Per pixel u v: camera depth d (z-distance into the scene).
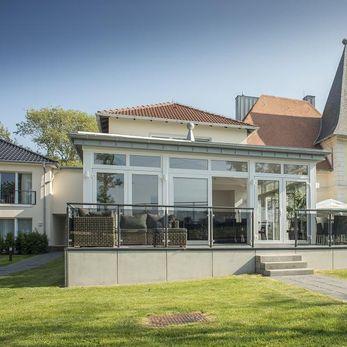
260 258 11.67
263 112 26.64
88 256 10.43
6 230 24.53
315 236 13.80
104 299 8.31
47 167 24.91
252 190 14.66
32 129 48.56
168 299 8.18
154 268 10.88
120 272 10.59
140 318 6.68
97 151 13.43
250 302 7.68
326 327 5.87
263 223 14.62
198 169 14.27
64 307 7.60
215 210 12.30
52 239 24.98
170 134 20.50
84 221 10.70
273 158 15.03
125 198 13.51
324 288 9.09
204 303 7.68
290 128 26.08
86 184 13.21
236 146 14.20
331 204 17.16
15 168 24.69
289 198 15.15
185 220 11.95
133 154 13.73
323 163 24.09
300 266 11.63
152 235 11.20
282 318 6.41
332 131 24.05
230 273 11.62
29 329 6.14
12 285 10.57
